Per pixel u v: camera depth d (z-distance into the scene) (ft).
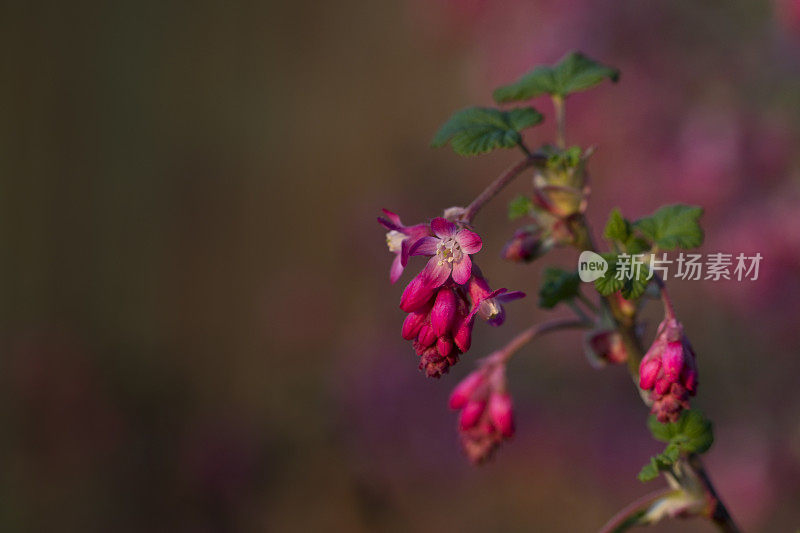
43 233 32.68
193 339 30.50
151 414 26.53
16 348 28.02
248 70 33.01
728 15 17.21
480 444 8.48
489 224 22.63
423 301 6.35
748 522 17.19
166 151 33.19
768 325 16.39
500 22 18.66
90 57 34.01
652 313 18.52
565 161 7.25
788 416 17.15
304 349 23.68
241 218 31.91
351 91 31.14
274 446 22.44
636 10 17.30
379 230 24.38
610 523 7.61
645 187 17.56
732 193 16.39
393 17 30.60
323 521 21.63
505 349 8.39
